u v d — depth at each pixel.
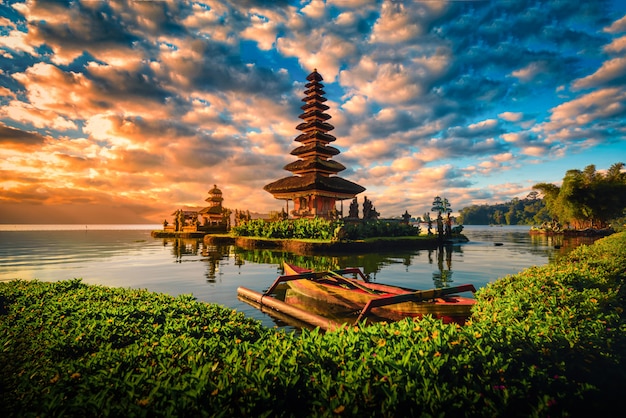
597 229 51.72
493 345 3.48
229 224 56.47
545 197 63.50
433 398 2.46
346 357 3.20
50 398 2.75
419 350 3.16
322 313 8.72
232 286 12.17
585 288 5.94
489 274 15.00
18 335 4.98
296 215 41.75
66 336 4.57
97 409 2.49
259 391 2.53
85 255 24.27
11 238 49.94
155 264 18.77
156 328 5.01
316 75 48.19
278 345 3.62
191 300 7.52
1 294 7.61
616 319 4.58
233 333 5.20
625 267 8.05
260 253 25.56
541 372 2.93
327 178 43.59
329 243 25.95
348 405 2.42
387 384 2.62
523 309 5.09
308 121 49.47
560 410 2.54
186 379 2.78
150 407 2.44
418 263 19.09
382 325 4.30
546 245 34.31
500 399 2.55
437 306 7.13
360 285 9.55
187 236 50.38
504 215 197.88
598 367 3.29
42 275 14.77
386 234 35.34
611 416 2.56
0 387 3.48
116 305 6.55
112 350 3.84
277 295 10.76
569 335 3.78
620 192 52.34
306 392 2.70
